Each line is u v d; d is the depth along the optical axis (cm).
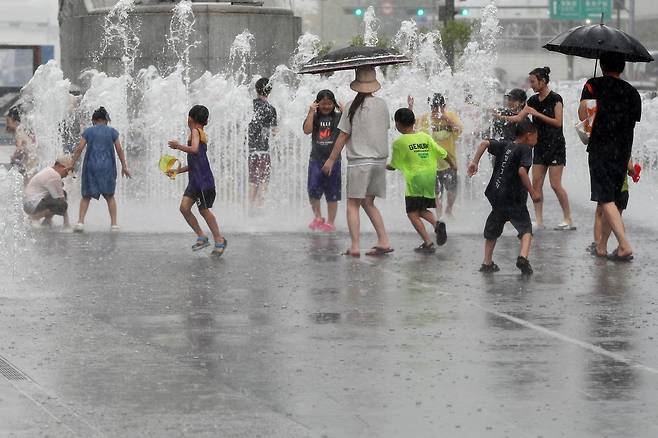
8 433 959
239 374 1164
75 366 1191
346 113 1938
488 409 1044
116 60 3425
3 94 5925
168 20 3369
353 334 1350
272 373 1169
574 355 1248
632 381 1140
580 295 1592
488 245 1788
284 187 2864
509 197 1759
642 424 998
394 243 2102
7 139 5266
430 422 1004
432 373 1171
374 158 1939
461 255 1962
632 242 2116
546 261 1891
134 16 3409
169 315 1455
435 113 2453
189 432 966
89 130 2278
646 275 1748
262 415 1018
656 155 3375
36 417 1005
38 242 2116
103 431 966
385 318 1439
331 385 1123
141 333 1351
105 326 1390
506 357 1239
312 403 1060
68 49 3600
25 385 1113
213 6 3359
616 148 1875
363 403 1062
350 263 1872
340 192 2284
